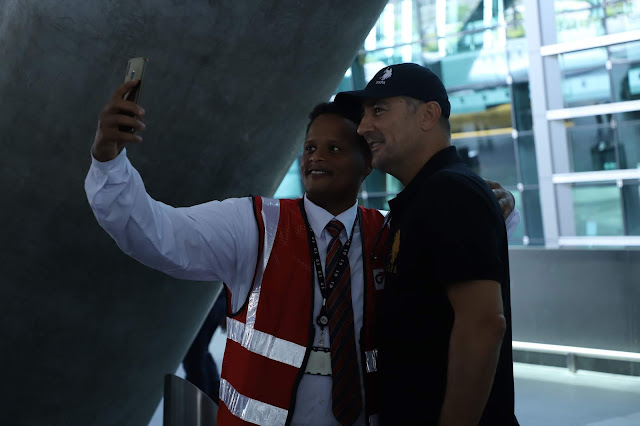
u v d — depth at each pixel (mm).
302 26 1788
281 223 1591
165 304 2162
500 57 15227
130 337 2146
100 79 1746
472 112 15695
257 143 1967
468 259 1263
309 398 1532
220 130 1868
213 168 1938
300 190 16812
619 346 5359
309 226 1607
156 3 1677
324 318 1547
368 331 1570
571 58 13602
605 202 14125
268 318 1541
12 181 1874
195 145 1864
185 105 1791
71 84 1759
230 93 1816
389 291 1451
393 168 1524
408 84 1464
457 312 1282
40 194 1874
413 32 15617
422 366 1379
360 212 1679
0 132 1850
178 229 1457
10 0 1787
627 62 13211
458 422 1265
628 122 13383
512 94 15211
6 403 2117
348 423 1511
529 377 5340
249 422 1516
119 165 1301
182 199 1949
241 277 1583
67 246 1931
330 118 1642
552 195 7836
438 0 15352
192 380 3631
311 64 1879
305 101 1960
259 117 1905
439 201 1312
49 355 2064
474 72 15500
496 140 15641
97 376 2158
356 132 1644
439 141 1492
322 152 1617
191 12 1689
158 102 1767
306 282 1559
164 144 1828
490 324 1258
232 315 1601
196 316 2344
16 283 1965
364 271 1603
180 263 1471
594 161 13734
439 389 1365
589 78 13570
